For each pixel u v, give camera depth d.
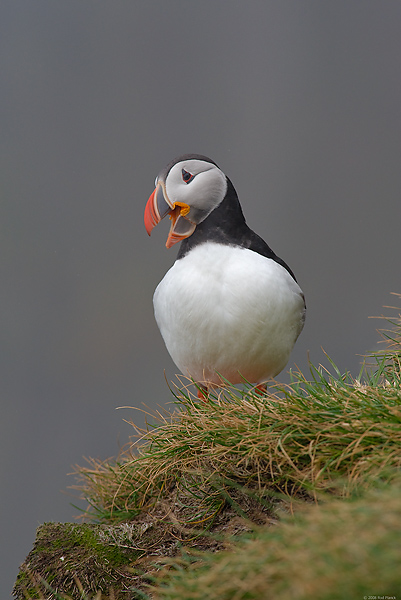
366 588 3.95
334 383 7.33
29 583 6.93
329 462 6.07
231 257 8.47
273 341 8.56
